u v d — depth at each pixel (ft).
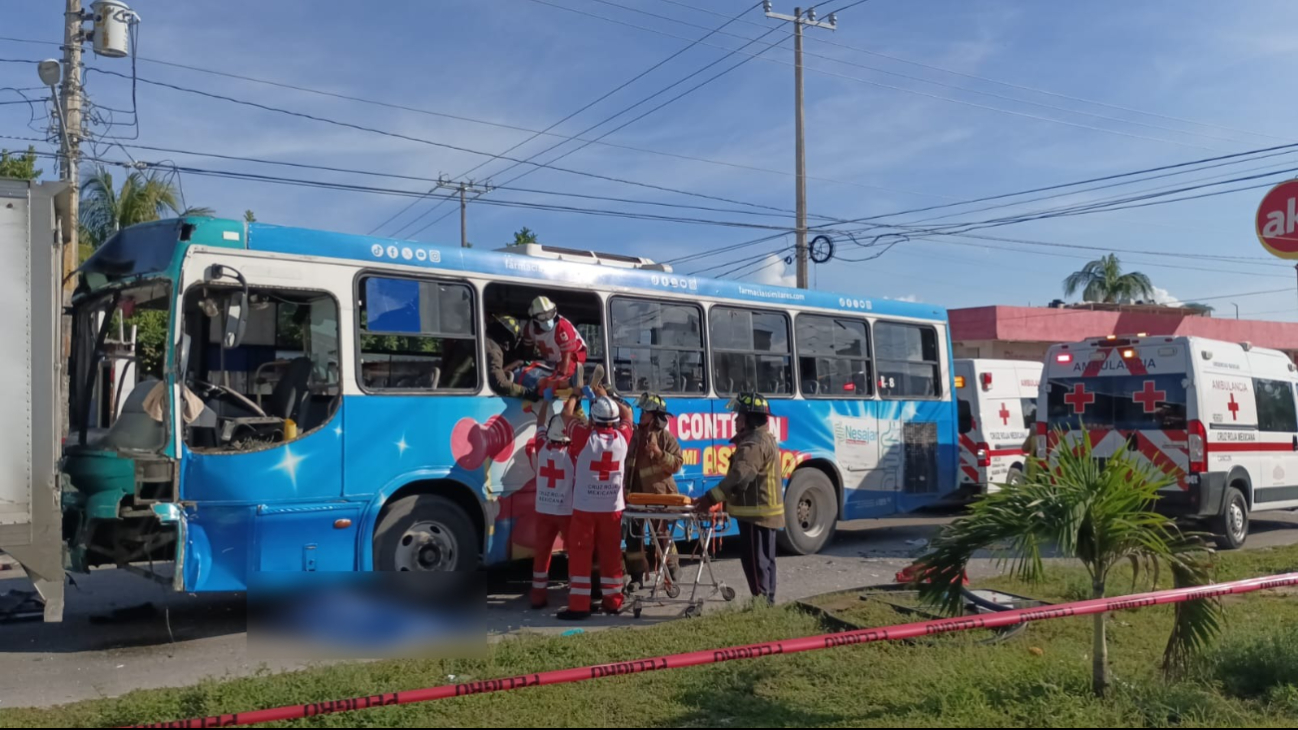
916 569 18.93
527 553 29.84
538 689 19.04
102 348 26.48
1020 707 17.65
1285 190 36.47
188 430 23.59
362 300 26.89
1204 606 18.66
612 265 33.47
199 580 23.30
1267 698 18.89
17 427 22.25
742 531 27.50
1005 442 54.85
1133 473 17.89
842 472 40.11
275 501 24.57
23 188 22.58
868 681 19.63
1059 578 30.86
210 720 13.74
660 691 19.06
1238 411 42.96
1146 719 17.37
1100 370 43.45
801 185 80.28
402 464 27.02
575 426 27.40
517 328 29.89
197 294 24.27
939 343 45.16
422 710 17.60
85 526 25.02
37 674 21.65
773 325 38.32
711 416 35.50
